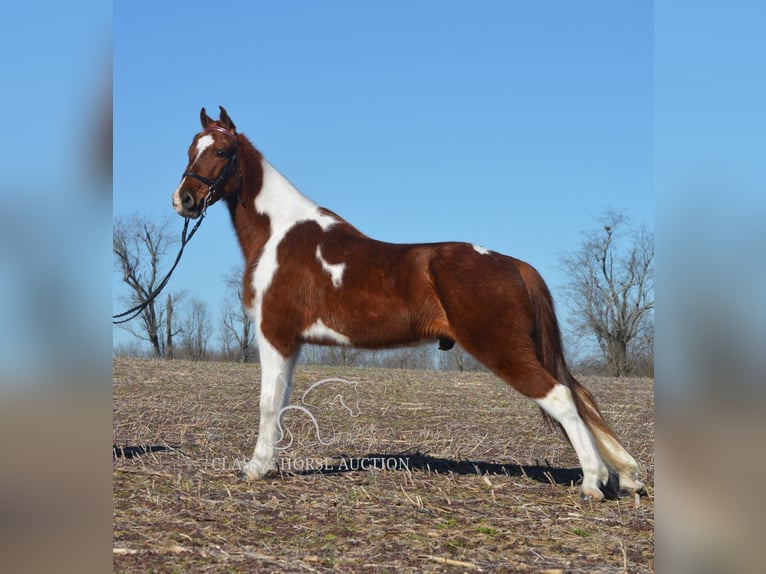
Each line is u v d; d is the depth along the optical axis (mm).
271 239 6965
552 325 6188
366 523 5324
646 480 6844
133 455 8008
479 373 24266
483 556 4578
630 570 4297
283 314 6750
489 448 9156
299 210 7090
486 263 6129
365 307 6457
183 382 17797
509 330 5949
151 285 41844
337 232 6852
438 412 13242
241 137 7277
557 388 5867
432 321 6285
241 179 7148
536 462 7973
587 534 5082
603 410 14523
